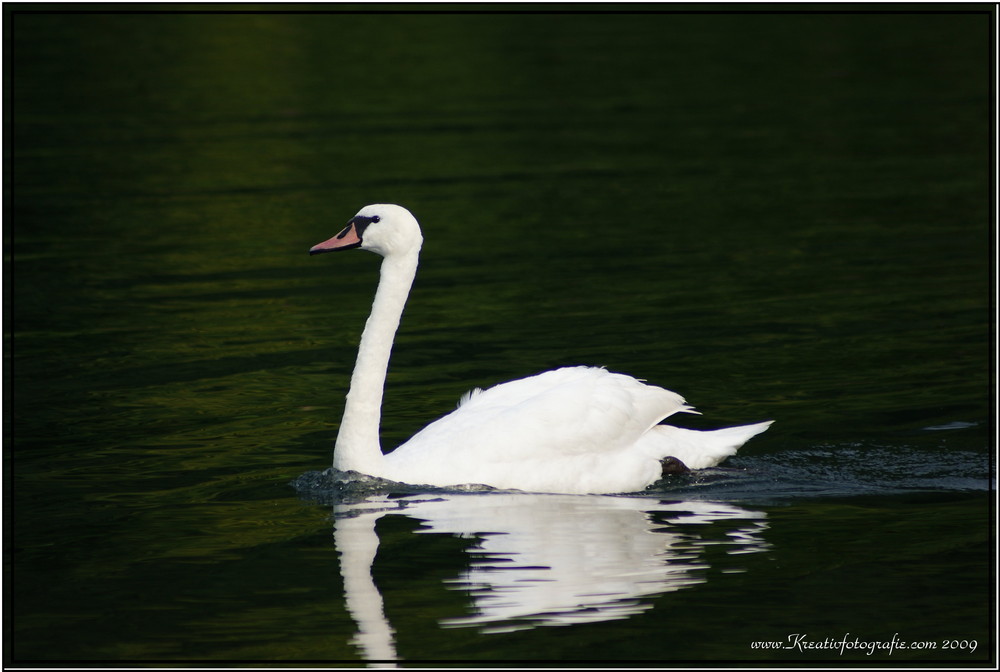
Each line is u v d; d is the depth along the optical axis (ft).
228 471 40.32
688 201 79.36
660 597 30.99
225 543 34.55
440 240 71.41
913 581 31.73
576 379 40.60
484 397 40.91
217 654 28.55
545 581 31.91
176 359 52.24
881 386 47.50
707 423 44.29
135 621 30.14
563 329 55.57
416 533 35.09
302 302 60.59
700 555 33.53
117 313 58.65
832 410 45.21
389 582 31.99
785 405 45.80
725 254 67.46
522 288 62.13
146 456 41.68
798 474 39.75
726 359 51.13
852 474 39.65
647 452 39.65
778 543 34.22
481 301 60.13
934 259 65.36
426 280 63.98
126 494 38.37
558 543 34.32
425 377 50.03
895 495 37.86
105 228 74.02
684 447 40.27
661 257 67.31
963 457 40.75
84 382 49.32
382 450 42.45
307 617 30.19
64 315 58.39
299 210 77.51
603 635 29.14
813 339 53.42
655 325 55.88
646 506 37.37
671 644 28.78
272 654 28.55
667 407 40.93
